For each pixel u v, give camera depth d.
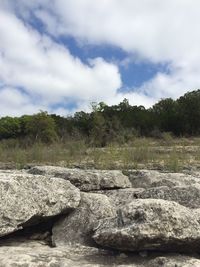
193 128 36.81
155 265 6.83
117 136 25.00
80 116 36.81
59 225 8.65
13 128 40.78
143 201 7.61
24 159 18.45
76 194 8.94
